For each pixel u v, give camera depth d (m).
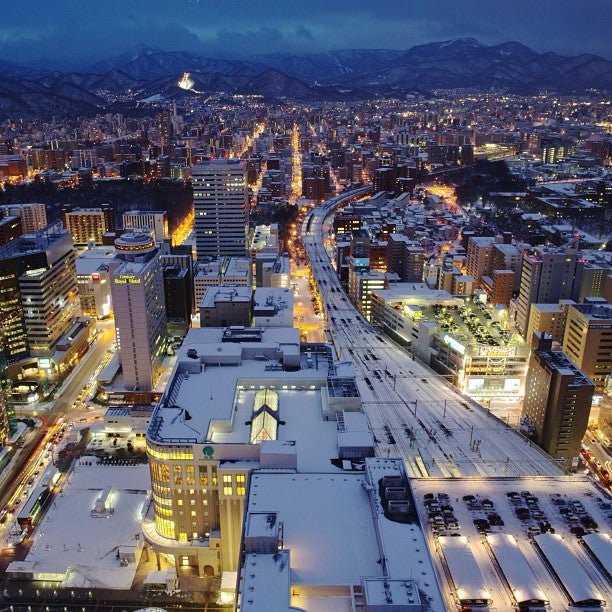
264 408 198.62
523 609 153.75
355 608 121.62
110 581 193.50
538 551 173.00
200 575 194.25
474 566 164.12
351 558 135.75
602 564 166.38
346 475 165.62
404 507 144.50
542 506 193.12
